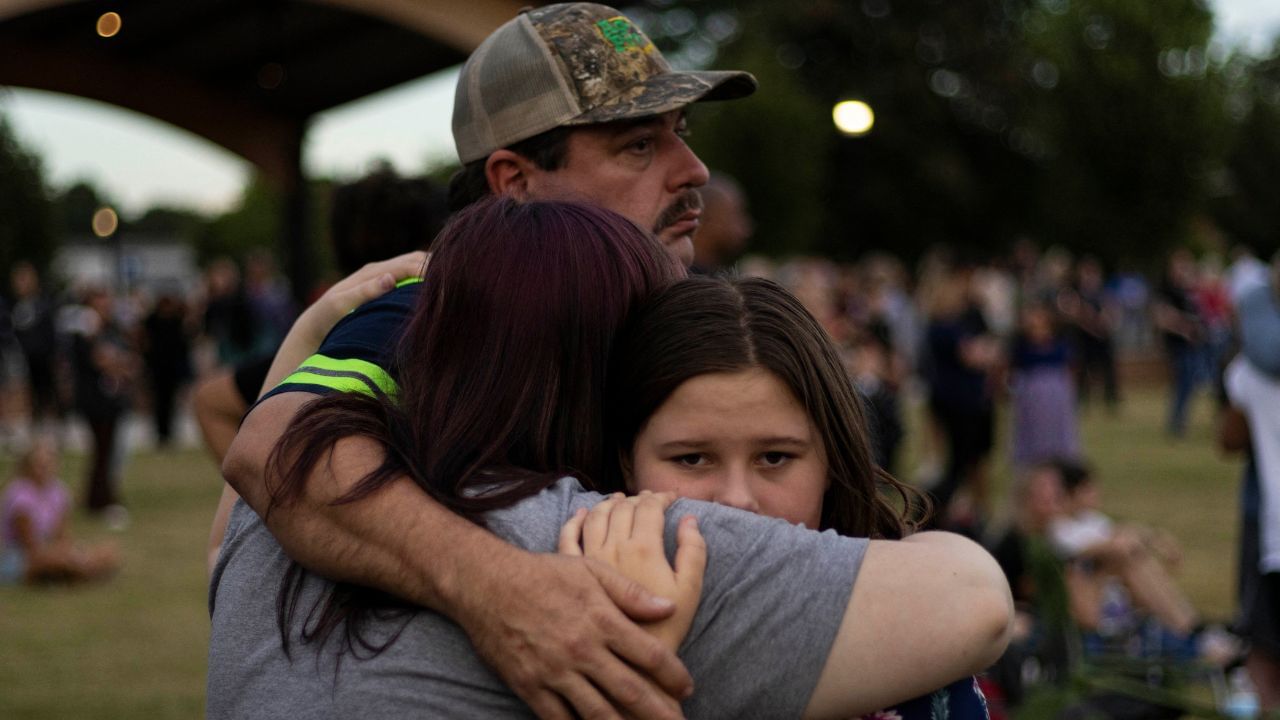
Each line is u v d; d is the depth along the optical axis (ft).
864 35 118.83
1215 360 50.21
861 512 4.43
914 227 120.78
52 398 49.98
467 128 6.57
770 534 3.80
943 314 30.89
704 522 3.82
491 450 4.06
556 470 4.21
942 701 3.80
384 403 4.20
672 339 4.21
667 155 6.56
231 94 22.06
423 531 3.78
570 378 4.25
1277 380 13.82
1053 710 12.34
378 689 3.75
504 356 4.20
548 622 3.53
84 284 52.34
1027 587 15.89
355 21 18.22
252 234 186.09
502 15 16.30
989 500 31.07
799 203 89.66
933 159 116.06
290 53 19.98
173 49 20.44
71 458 44.80
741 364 4.16
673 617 3.59
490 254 4.32
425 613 3.83
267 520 4.06
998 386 31.68
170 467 41.75
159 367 47.98
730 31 118.73
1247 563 14.30
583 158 6.33
